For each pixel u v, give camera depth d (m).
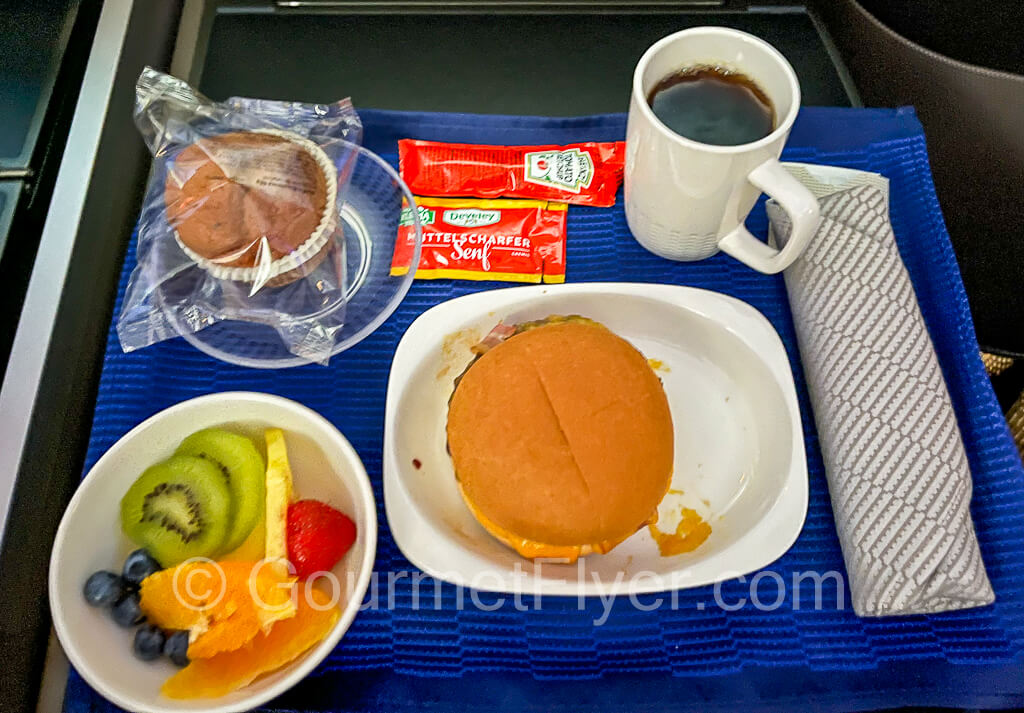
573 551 0.65
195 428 0.68
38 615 0.67
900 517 0.67
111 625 0.60
